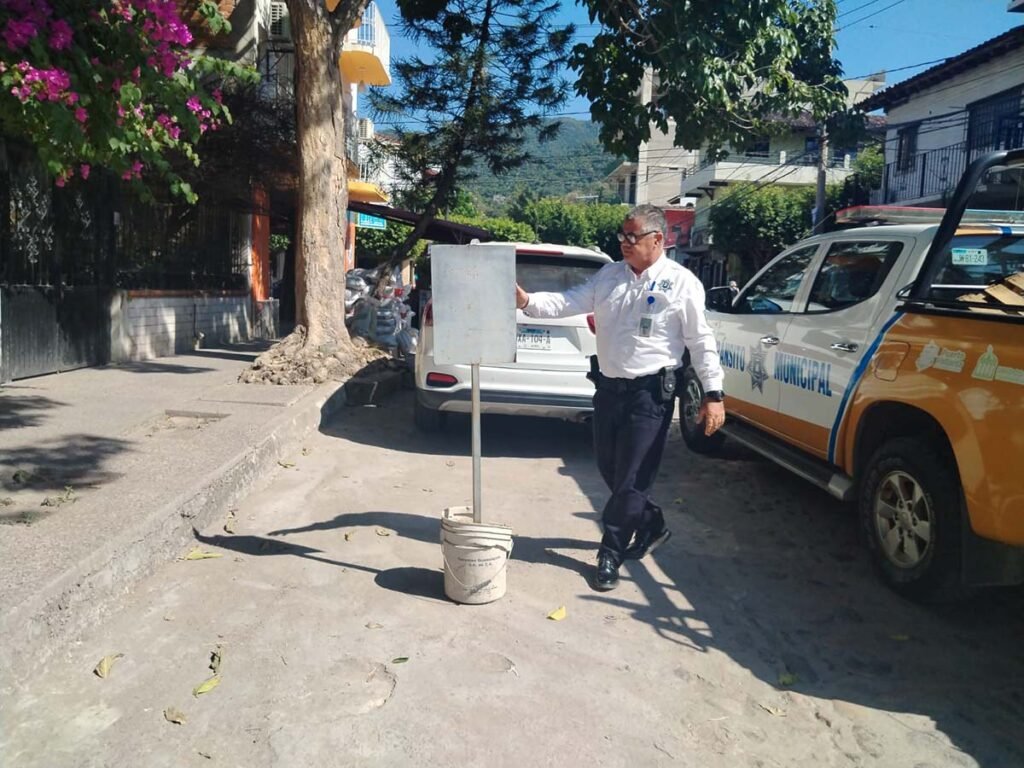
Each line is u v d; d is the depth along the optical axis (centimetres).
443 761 288
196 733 298
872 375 465
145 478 514
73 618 356
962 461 381
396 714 314
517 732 307
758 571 480
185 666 342
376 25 2445
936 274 445
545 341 706
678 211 4772
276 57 1662
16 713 304
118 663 342
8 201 841
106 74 498
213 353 1270
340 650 360
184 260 1315
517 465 711
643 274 427
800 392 558
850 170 3381
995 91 2038
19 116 492
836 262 569
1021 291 405
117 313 1069
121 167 539
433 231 1844
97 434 637
